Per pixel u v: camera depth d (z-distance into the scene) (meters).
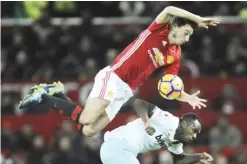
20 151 31.77
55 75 35.84
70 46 37.34
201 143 32.53
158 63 18.70
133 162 18.94
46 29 37.81
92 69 35.28
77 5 39.53
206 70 37.00
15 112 34.06
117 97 18.88
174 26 18.31
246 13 39.62
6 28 38.38
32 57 37.00
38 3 38.88
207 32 38.59
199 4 38.78
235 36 38.78
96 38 37.53
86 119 18.59
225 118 32.50
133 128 19.20
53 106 19.11
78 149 30.73
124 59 18.70
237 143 32.31
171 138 18.88
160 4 38.69
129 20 38.56
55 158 30.66
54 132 32.78
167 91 18.56
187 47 37.88
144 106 18.88
